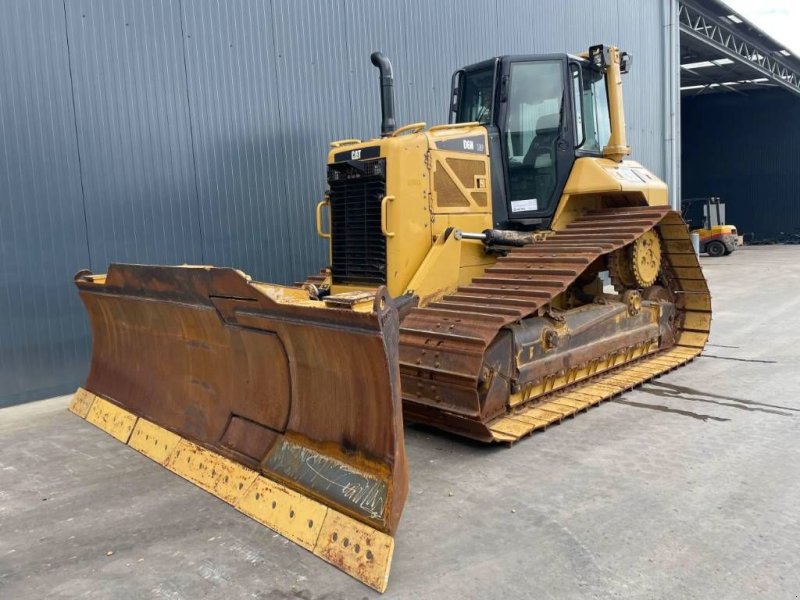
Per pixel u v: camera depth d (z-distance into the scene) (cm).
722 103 3312
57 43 654
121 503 402
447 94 1038
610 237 569
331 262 605
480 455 461
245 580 310
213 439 432
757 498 378
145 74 711
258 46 798
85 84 672
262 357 391
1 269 632
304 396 370
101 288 518
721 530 342
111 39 687
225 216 779
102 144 686
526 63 620
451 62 1045
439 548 333
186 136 743
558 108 623
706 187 3406
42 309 658
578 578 302
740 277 1589
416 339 488
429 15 1005
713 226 2411
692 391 606
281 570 318
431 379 475
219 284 387
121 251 704
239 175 789
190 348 452
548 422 503
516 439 470
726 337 850
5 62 625
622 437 487
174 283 426
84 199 677
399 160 535
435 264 544
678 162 1725
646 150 1606
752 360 720
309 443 365
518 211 621
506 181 620
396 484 314
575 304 677
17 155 636
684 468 425
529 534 345
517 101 624
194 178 752
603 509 370
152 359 504
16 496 420
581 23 1346
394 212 538
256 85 798
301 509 349
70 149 666
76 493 421
